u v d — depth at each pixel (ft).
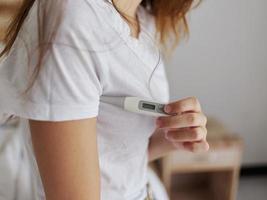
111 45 1.76
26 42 1.64
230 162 5.46
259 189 7.00
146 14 2.70
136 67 1.98
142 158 2.32
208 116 6.28
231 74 6.57
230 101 6.77
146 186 2.57
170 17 2.90
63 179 1.64
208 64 6.46
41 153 1.64
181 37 3.26
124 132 2.06
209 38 6.28
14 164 4.19
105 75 1.74
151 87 2.14
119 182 2.24
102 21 1.69
